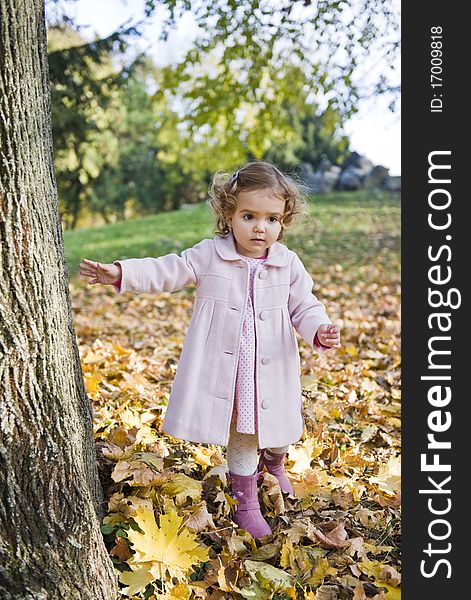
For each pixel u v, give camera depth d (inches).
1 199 78.2
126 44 334.0
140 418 141.9
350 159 808.9
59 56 334.6
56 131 382.9
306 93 336.5
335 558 103.7
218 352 105.6
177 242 550.0
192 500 109.1
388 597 97.7
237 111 394.9
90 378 161.3
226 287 106.0
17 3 78.0
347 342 241.1
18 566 78.0
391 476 132.3
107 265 99.5
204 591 92.4
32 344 81.1
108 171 868.6
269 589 95.4
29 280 81.1
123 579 90.0
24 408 80.4
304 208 114.1
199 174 874.1
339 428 156.1
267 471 118.8
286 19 227.5
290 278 111.3
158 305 342.6
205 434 103.6
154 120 867.4
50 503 81.4
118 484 107.7
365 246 490.9
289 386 109.3
